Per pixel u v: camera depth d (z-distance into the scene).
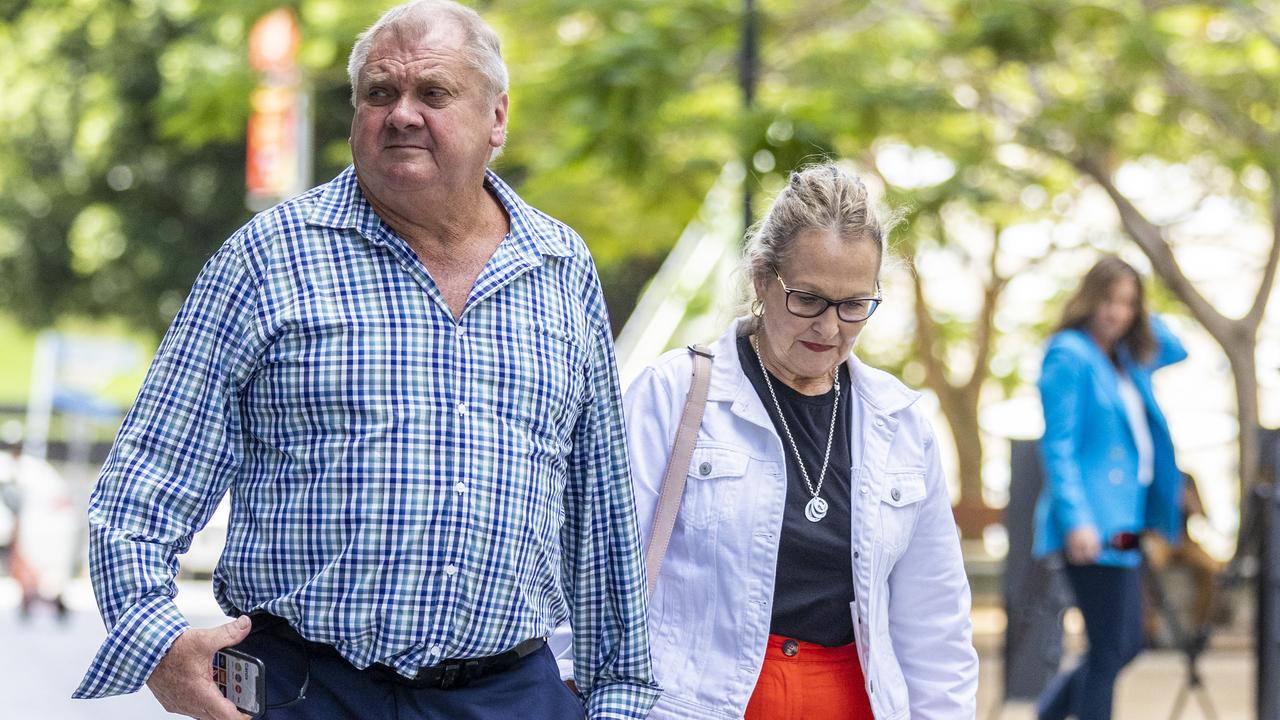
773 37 14.92
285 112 16.17
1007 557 10.12
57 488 18.98
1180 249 19.39
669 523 4.69
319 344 3.83
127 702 12.19
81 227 33.84
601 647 4.38
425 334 3.89
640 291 34.47
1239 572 9.15
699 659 4.64
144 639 3.71
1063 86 15.38
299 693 3.88
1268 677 8.38
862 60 14.89
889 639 4.77
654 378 4.86
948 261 20.58
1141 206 18.84
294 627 3.86
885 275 4.79
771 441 4.70
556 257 4.15
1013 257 21.34
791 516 4.66
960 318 23.64
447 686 3.93
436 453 3.84
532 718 4.02
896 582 4.93
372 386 3.83
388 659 3.84
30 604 18.73
